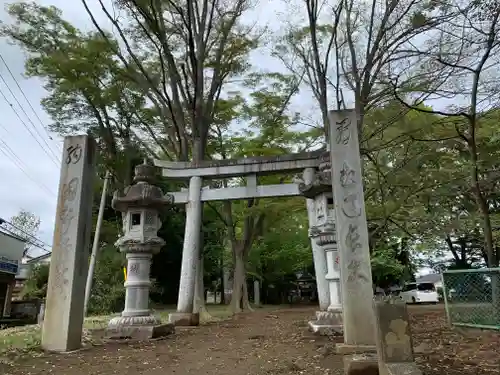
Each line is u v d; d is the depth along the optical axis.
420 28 11.33
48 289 8.44
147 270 10.86
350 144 8.30
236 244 23.22
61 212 8.80
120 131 20.00
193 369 6.68
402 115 11.83
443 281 10.33
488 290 9.12
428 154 12.55
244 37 17.86
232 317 17.34
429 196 12.98
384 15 12.46
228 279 39.06
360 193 8.00
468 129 11.38
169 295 31.09
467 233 17.12
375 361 5.36
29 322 22.81
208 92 18.56
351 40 13.39
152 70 17.52
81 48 15.85
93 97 17.23
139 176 11.29
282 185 14.27
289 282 41.06
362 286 7.48
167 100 16.20
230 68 18.17
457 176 12.19
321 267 11.84
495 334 8.38
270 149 19.69
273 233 25.75
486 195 12.16
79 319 8.54
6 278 24.20
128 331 9.84
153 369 6.69
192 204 14.55
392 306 4.83
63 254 8.56
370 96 13.15
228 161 14.62
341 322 9.68
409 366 4.50
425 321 12.26
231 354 7.91
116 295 21.53
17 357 7.41
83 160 9.01
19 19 15.45
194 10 17.23
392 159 13.43
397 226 15.25
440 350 7.18
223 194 14.58
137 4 14.55
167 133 18.81
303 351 7.79
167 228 29.30
